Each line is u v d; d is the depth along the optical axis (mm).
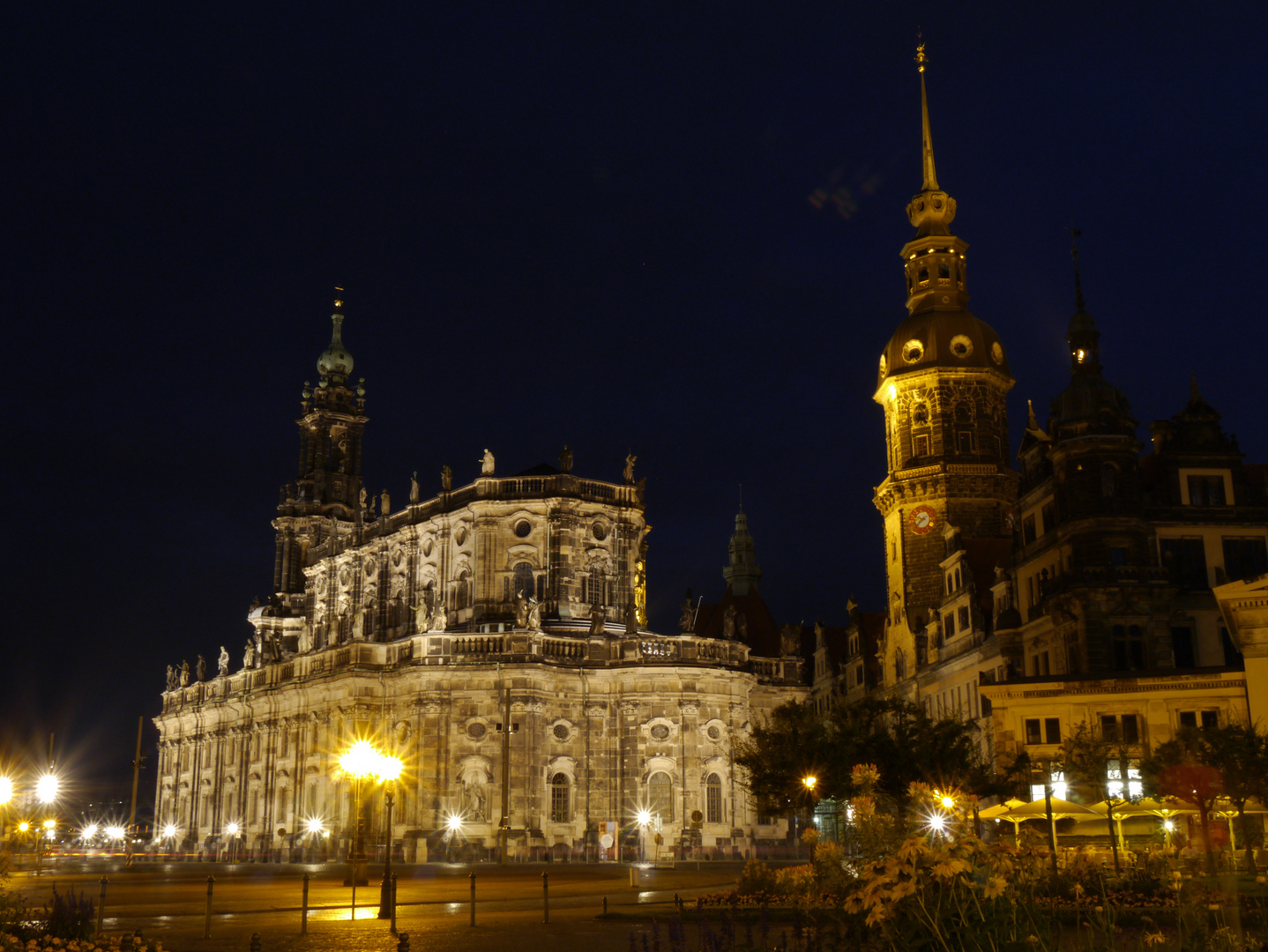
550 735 95812
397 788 95125
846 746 59906
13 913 25984
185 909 43906
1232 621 58250
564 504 103750
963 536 99812
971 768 60750
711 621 135250
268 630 135500
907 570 101188
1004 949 14969
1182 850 46156
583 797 95688
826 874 21203
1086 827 55531
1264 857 44469
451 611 106062
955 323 104625
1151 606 69000
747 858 94500
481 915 39906
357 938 32875
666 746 95375
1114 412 72375
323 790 103375
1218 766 46000
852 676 114062
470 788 93750
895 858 15555
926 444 103375
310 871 78000
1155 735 63781
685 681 96375
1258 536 72875
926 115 113812
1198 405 75188
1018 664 78375
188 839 130625
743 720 99062
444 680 95188
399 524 116000
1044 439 78312
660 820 94375
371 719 99000
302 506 141875
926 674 94688
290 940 32531
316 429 145625
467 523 106562
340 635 120000
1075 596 69375
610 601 105812
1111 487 71188
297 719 108750
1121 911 29281
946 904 15203
